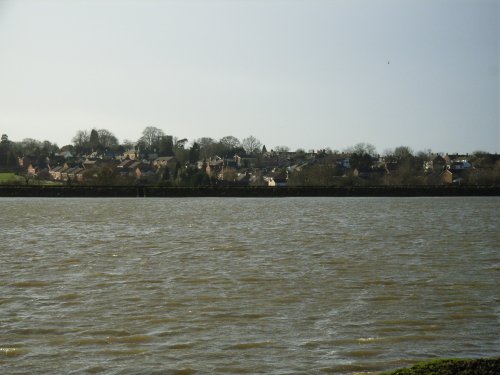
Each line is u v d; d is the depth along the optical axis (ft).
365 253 138.41
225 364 60.90
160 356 63.16
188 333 70.85
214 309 81.92
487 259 128.77
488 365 43.21
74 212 300.20
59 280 102.27
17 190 472.03
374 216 277.23
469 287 96.68
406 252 140.46
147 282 100.48
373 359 62.44
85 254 135.95
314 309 82.12
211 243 159.43
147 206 361.51
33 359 62.18
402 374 42.60
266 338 69.05
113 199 457.68
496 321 76.38
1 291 93.45
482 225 225.15
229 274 108.17
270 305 84.28
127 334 70.49
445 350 65.21
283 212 307.17
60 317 77.82
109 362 61.36
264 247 150.30
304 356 63.21
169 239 170.60
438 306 83.92
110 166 551.59
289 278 104.42
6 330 71.92
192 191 496.64
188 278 104.17
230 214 290.56
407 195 517.55
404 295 90.74
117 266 117.60
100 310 81.41
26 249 145.69
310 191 510.17
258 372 58.80
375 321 76.13
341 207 359.05
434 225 224.94
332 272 110.83
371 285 98.32
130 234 185.98
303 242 162.71
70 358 62.49
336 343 67.41
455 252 140.77
